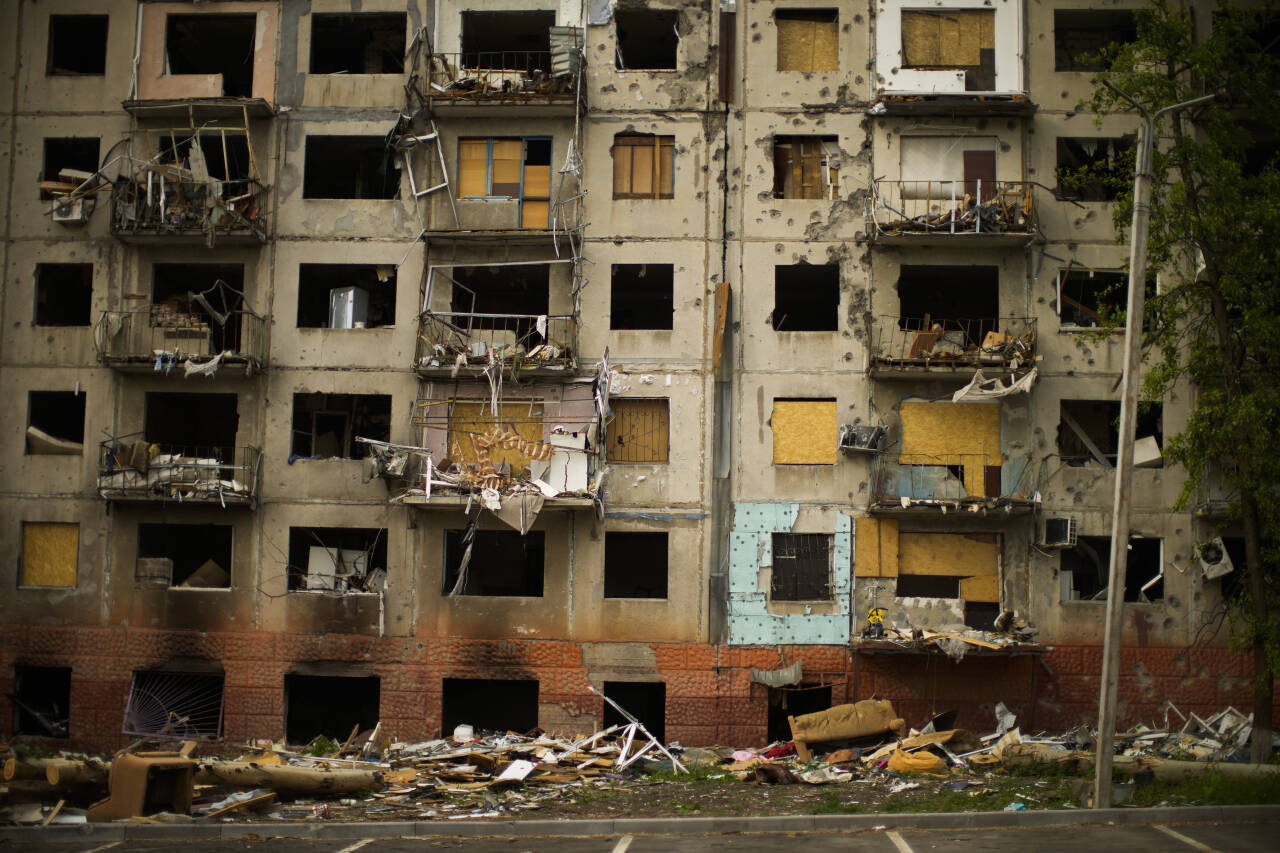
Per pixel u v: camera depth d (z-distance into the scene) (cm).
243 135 2775
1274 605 2202
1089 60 2608
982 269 2730
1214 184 2180
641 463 2641
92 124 2786
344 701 2838
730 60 2744
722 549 2602
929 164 2702
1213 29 2350
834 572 2586
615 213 2709
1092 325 2692
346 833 1738
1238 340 2228
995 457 2614
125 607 2647
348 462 2673
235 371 2669
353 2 2792
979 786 1984
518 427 2652
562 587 2606
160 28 2806
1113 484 2591
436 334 2677
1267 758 2125
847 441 2581
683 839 1653
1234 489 2484
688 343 2662
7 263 2752
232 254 2744
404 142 2745
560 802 1950
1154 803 1798
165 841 1669
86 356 2719
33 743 2616
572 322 2638
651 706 2752
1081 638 2550
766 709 2544
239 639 2622
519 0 2773
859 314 2661
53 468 2692
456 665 2594
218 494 2592
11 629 2645
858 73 2722
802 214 2692
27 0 2822
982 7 2722
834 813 1791
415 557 2638
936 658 2536
